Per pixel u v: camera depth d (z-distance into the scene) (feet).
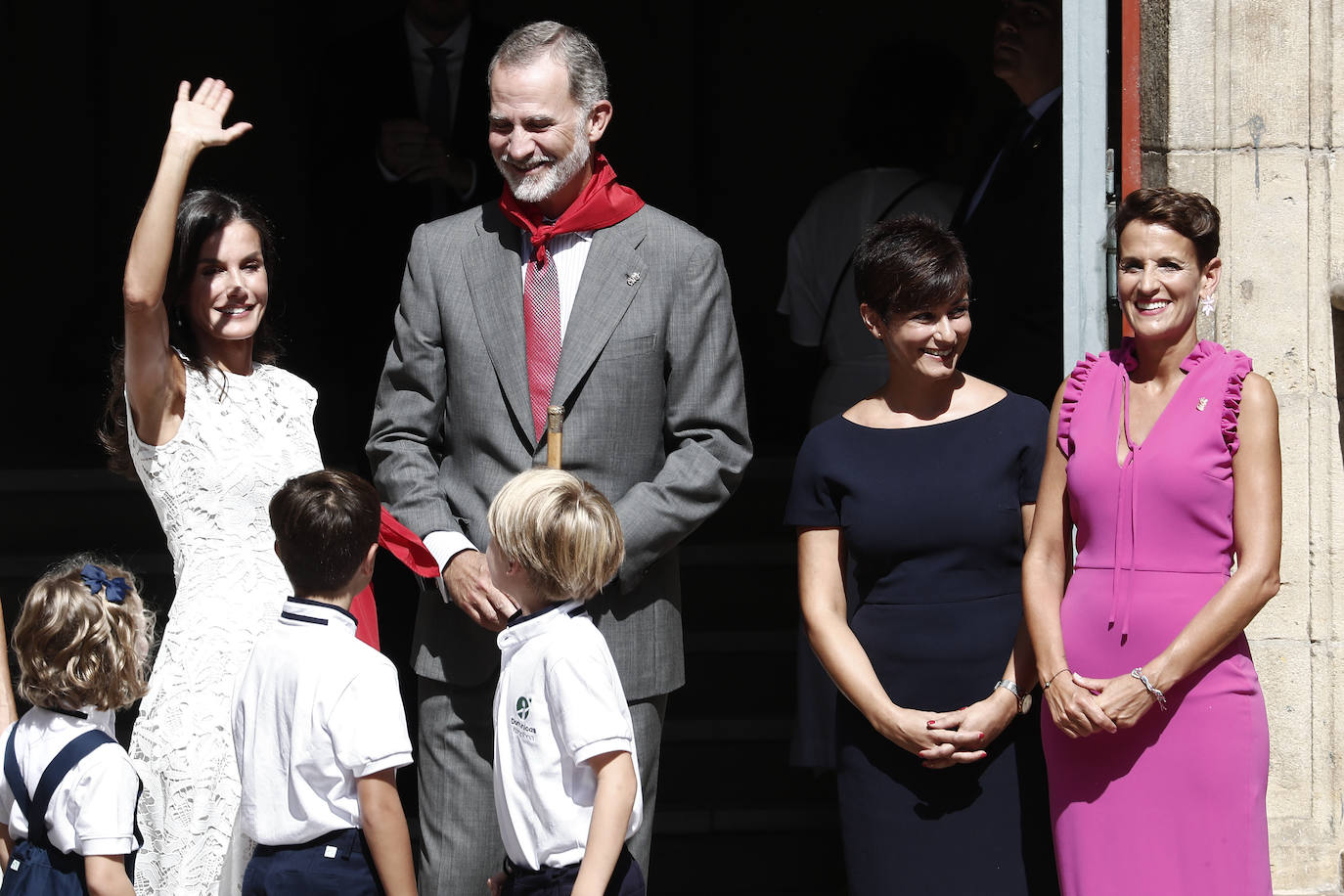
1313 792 47.21
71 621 35.83
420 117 64.80
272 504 36.06
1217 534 37.14
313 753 34.37
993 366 51.90
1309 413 46.83
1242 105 46.39
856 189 57.57
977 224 52.24
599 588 35.04
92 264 99.04
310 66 97.60
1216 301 46.73
